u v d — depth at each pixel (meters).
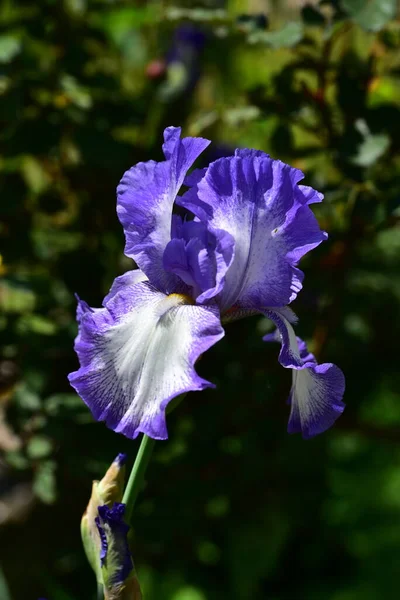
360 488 1.49
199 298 0.77
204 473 1.10
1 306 1.09
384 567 1.43
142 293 0.78
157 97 1.17
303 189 0.77
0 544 1.19
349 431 1.17
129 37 1.33
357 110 1.00
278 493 1.22
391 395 1.50
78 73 1.06
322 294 1.06
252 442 1.12
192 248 0.78
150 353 0.75
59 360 1.06
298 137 1.14
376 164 1.04
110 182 1.12
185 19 1.04
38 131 1.05
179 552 1.18
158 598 1.34
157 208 0.78
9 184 1.08
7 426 1.05
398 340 1.21
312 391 0.78
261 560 1.34
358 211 0.99
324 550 1.47
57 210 1.13
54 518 1.16
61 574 1.25
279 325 0.78
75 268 1.10
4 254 1.09
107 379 0.75
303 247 0.77
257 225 0.77
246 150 0.77
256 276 0.78
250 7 1.34
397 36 1.01
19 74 1.05
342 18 0.96
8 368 1.08
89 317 0.76
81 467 1.02
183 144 0.77
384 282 1.16
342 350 1.17
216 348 1.08
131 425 0.74
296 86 1.04
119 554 0.77
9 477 1.25
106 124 1.07
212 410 1.08
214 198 0.77
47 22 1.08
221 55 1.24
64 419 1.01
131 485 0.78
